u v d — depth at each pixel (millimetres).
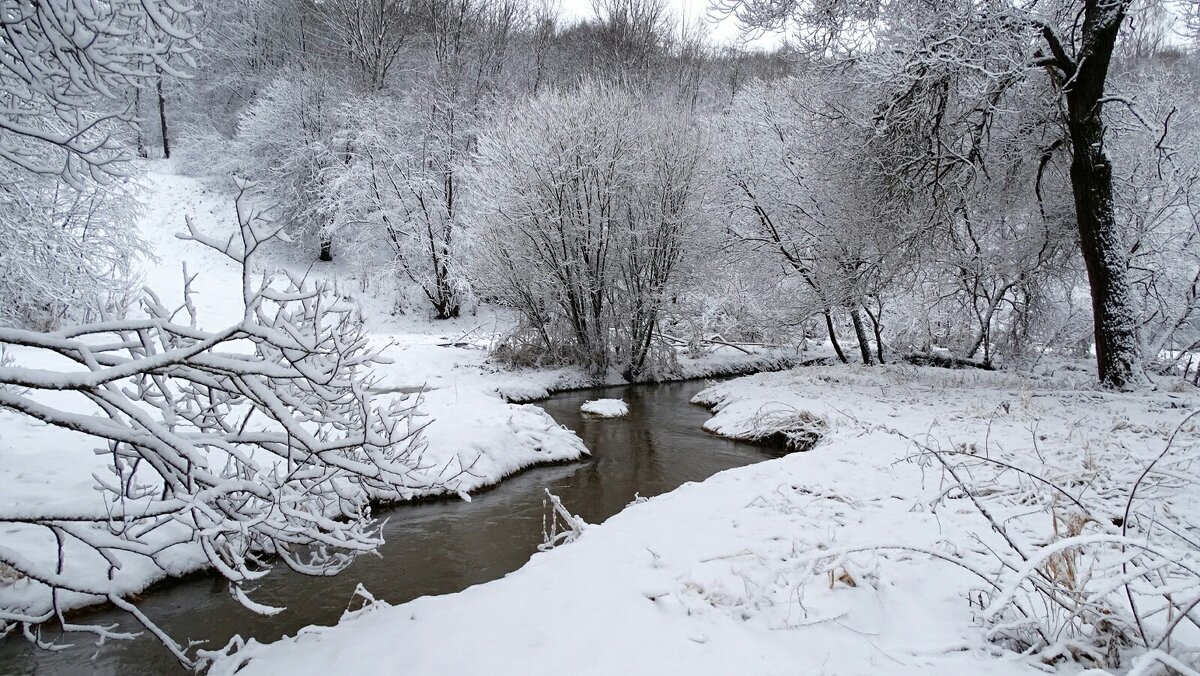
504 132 19156
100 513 3506
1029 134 13414
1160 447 6656
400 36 29453
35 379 3092
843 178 14352
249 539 4473
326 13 30625
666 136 18578
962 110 12484
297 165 27875
